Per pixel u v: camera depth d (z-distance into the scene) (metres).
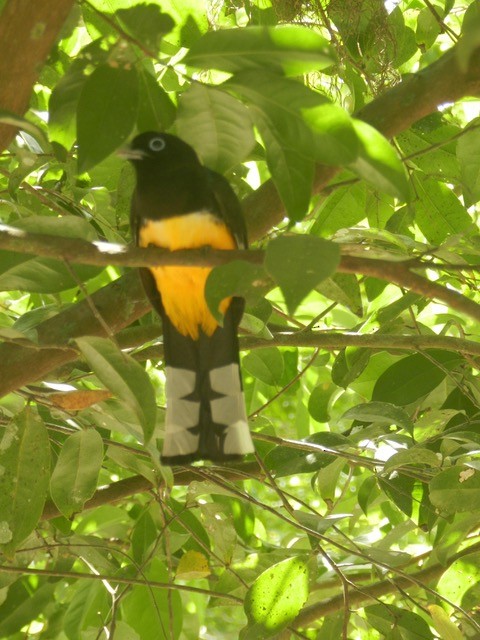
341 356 4.54
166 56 3.95
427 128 4.39
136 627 4.47
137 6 2.66
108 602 4.75
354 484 6.54
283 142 2.57
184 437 3.40
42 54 2.79
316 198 4.56
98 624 4.74
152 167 3.42
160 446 4.50
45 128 4.36
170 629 4.05
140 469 4.30
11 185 3.63
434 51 5.75
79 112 2.72
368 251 3.72
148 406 2.91
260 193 3.70
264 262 2.34
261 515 5.98
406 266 2.76
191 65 2.49
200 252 2.74
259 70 2.41
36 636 5.30
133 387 2.91
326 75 4.58
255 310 4.11
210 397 3.47
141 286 3.57
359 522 6.11
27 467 3.42
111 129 2.72
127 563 5.17
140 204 3.48
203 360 3.52
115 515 5.39
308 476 8.73
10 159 4.74
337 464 4.25
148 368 5.96
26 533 3.38
